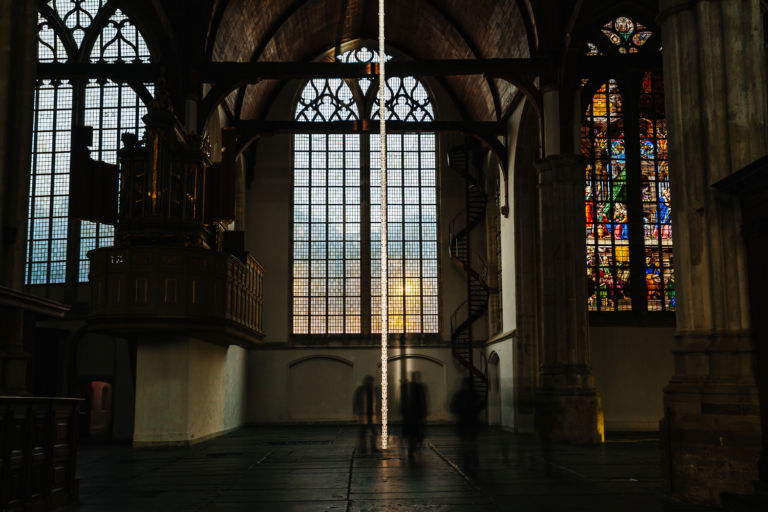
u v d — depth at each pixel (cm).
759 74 1238
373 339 3884
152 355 2464
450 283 3947
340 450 2203
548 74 2586
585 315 2447
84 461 1953
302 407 3812
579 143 2552
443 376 3859
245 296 2719
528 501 1158
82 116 3425
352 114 4066
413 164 4056
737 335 1179
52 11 3384
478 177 3891
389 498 1198
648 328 3212
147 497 1245
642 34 3341
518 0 2680
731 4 1247
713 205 1222
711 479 1127
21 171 1247
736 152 1214
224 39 2903
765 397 1127
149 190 2316
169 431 2434
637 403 3156
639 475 1495
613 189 3309
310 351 3853
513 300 3198
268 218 3947
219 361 3027
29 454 998
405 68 2620
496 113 3419
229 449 2302
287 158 4006
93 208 2352
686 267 1245
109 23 3384
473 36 3356
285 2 3272
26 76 1267
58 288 3288
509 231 3291
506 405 3291
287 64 2616
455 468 1645
